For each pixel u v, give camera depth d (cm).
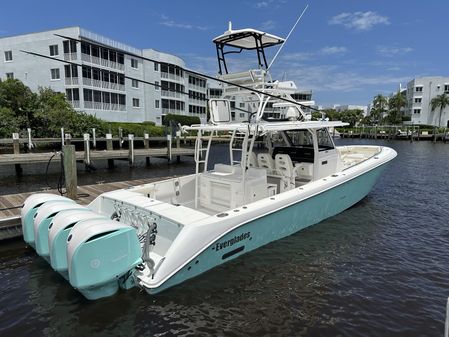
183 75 4288
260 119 573
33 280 462
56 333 352
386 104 7244
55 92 2711
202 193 610
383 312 400
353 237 633
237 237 468
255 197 562
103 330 356
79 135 2314
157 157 2178
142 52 3628
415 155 2541
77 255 334
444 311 402
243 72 593
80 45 2786
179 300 405
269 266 505
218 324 369
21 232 604
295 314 392
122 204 496
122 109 3356
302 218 592
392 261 541
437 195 1044
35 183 1331
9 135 2058
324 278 479
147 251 389
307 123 624
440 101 5997
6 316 381
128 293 402
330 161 703
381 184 1241
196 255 409
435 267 522
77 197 771
